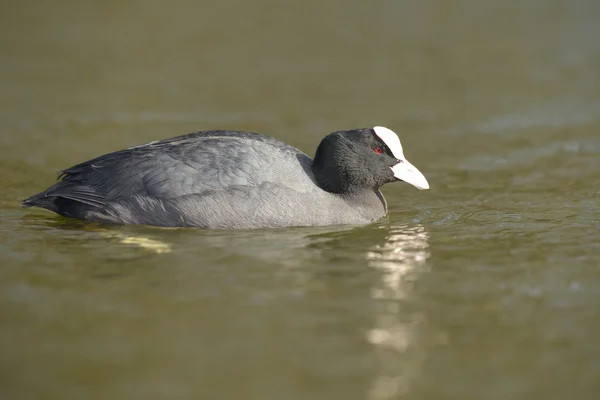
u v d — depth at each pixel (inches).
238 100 899.4
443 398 315.0
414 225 534.3
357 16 1280.8
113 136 762.2
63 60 1041.5
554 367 339.0
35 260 452.4
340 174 529.7
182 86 950.4
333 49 1115.9
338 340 359.3
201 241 483.5
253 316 381.4
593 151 727.1
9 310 385.1
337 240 495.5
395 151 538.9
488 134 788.6
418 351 350.6
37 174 650.2
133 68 1019.3
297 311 387.9
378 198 551.2
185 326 370.0
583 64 1024.9
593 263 455.5
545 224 534.0
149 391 315.3
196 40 1151.0
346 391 317.7
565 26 1205.1
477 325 376.2
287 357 342.6
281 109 869.2
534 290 417.1
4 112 828.6
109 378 323.9
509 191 622.5
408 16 1277.1
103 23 1230.9
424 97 916.6
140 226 508.7
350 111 864.3
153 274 431.8
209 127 799.7
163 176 501.0
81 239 488.4
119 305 391.5
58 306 390.0
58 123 797.9
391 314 386.3
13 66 1008.9
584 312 390.0
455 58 1071.6
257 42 1146.0
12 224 521.7
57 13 1278.3
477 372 334.0
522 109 868.0
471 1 1343.5
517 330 371.2
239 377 326.3
